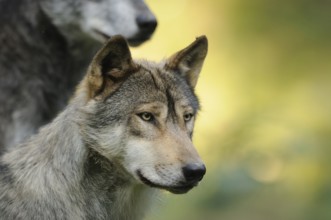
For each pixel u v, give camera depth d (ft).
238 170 51.49
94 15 45.93
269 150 53.26
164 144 32.32
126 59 33.58
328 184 56.29
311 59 69.41
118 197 34.47
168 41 72.79
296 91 68.03
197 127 62.49
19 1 46.32
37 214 33.19
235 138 55.52
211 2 73.67
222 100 68.80
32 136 35.55
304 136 54.24
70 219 33.58
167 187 32.01
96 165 33.86
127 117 32.94
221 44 71.97
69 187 33.58
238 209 56.85
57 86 46.57
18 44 45.73
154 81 33.65
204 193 54.03
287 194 57.16
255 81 69.26
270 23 71.36
